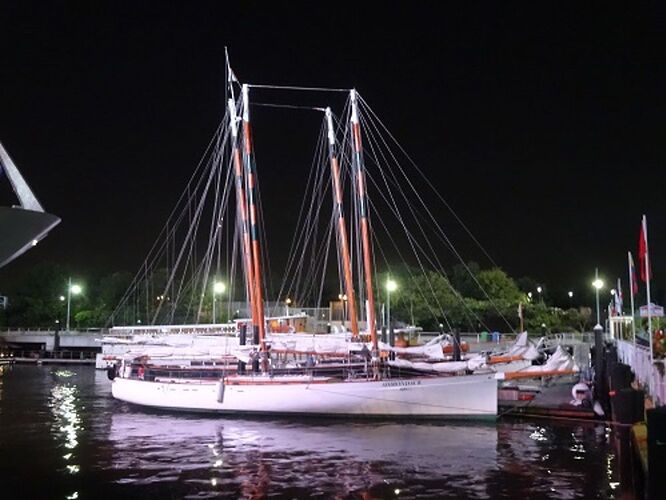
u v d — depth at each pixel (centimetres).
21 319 13375
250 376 4253
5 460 2927
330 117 4809
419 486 2406
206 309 10244
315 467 2722
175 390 4391
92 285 14125
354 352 4294
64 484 2503
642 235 3116
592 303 13525
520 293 10950
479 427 3619
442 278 10031
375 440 3284
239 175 4891
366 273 4431
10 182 1895
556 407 3875
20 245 1864
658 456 1416
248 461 2856
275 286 10606
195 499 2292
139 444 3284
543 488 2361
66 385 6738
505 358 4341
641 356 3391
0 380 7362
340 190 4772
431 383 3853
